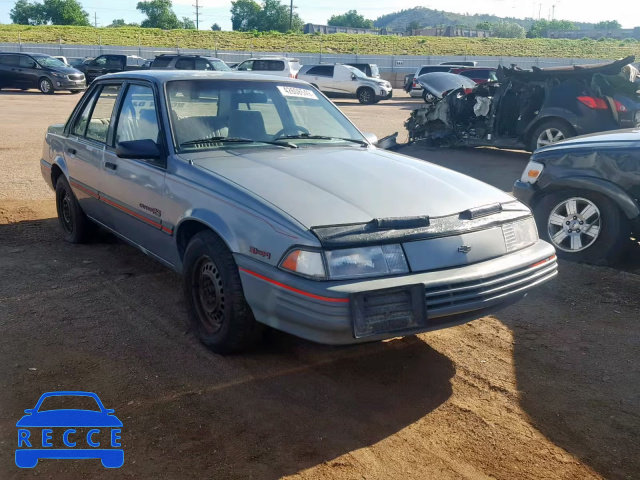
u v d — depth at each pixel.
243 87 4.60
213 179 3.63
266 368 3.57
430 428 3.05
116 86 4.98
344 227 3.08
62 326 4.05
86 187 5.18
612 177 5.37
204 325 3.78
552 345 3.99
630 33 123.00
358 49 52.97
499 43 57.00
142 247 4.52
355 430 3.01
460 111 12.41
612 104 9.95
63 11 92.25
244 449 2.83
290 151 4.18
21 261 5.34
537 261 3.56
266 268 3.15
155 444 2.86
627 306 4.64
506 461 2.81
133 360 3.62
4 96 23.34
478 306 3.22
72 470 2.68
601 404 3.31
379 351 3.83
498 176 9.99
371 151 4.45
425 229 3.21
